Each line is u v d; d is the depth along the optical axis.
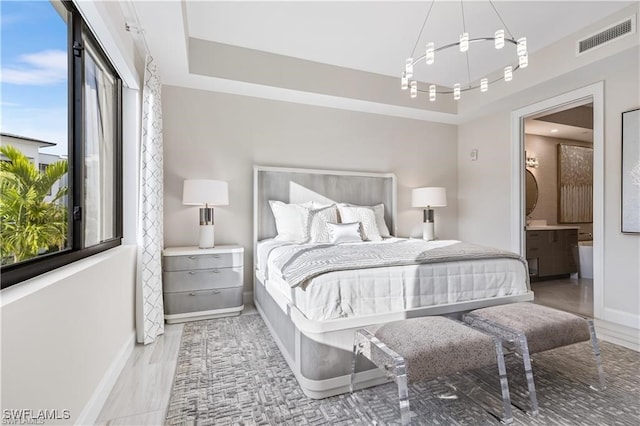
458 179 4.95
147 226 2.56
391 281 2.00
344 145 4.21
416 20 2.82
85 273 1.49
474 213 4.66
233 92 3.62
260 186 3.68
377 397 1.79
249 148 3.72
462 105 4.36
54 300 1.20
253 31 3.02
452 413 1.64
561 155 5.62
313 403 1.73
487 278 2.30
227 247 3.30
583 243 5.13
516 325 1.79
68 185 1.65
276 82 3.46
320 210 3.45
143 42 2.53
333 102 3.94
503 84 3.74
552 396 1.78
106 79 2.31
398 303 2.01
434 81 4.20
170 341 2.55
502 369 1.59
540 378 1.98
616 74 2.96
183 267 3.01
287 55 3.51
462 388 1.88
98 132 2.14
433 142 4.78
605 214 3.02
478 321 1.93
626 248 2.86
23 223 1.28
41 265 1.32
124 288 2.19
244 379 1.97
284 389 1.86
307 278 1.86
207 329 2.82
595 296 3.09
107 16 1.82
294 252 2.45
